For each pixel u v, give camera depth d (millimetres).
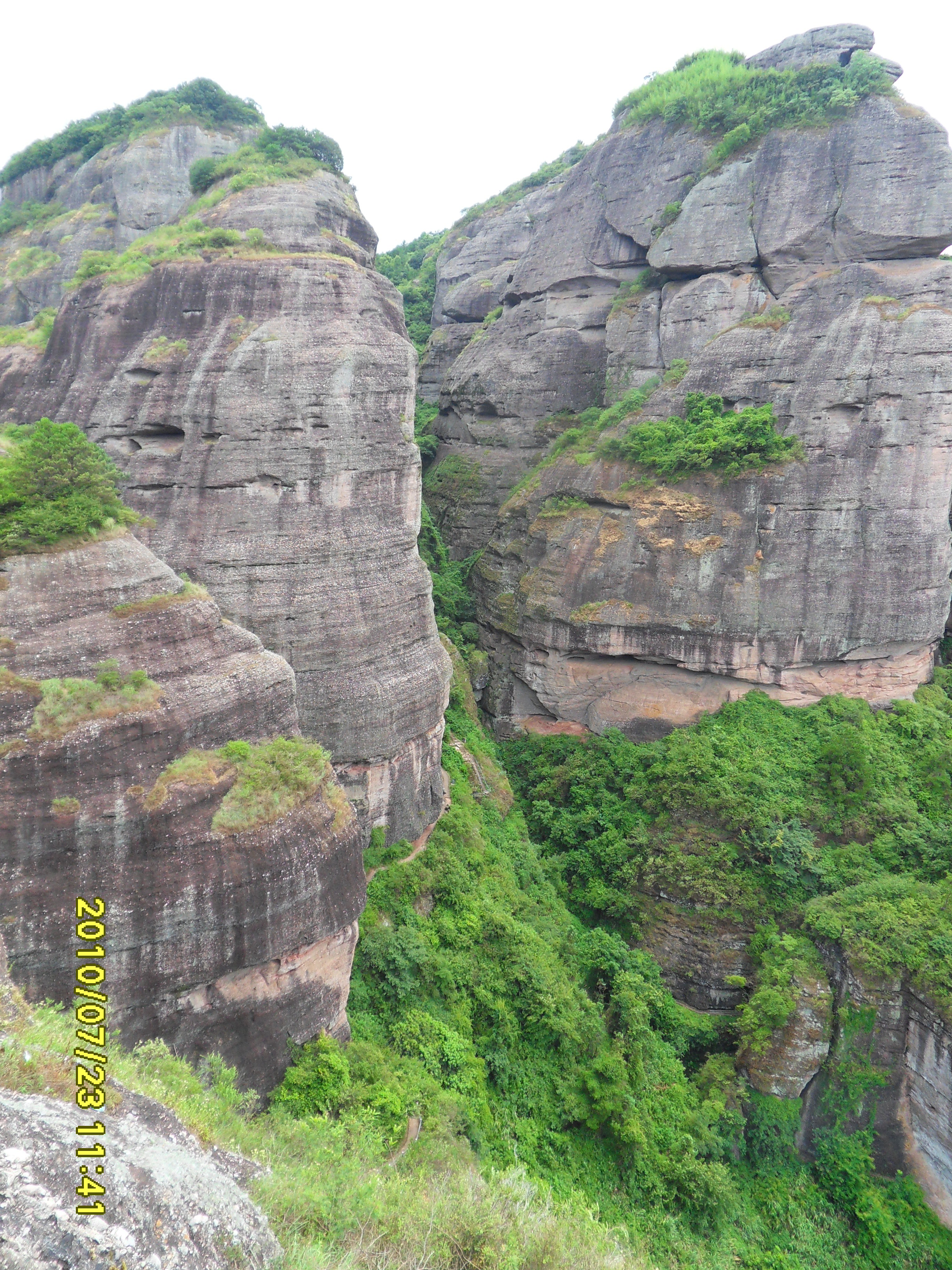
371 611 22484
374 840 23312
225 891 13789
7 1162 6652
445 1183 13328
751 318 32094
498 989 21672
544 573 34438
